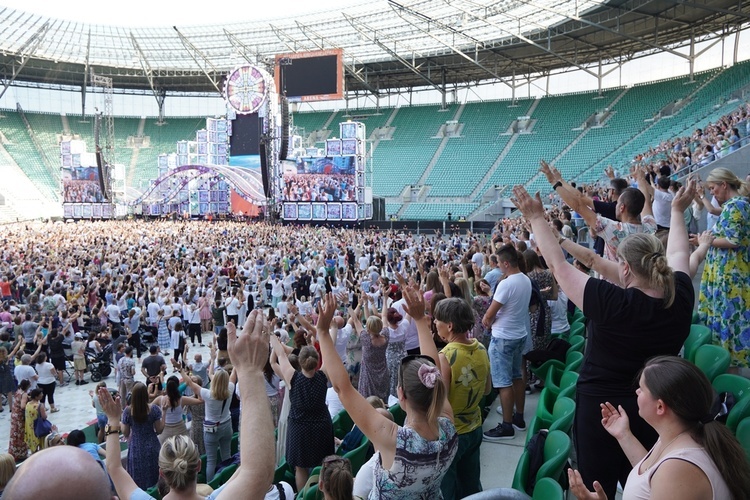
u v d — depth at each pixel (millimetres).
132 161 72250
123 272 24641
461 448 4375
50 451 1525
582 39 50000
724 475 2293
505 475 5164
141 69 70812
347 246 30922
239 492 1954
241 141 55875
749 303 5051
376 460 3205
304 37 60156
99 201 60938
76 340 15164
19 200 62406
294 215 52750
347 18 53625
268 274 24891
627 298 3170
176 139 75438
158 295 19406
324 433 5785
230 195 58156
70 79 73688
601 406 3111
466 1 45812
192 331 18844
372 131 66000
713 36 47562
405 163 60094
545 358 6965
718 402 4090
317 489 4805
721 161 16047
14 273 22562
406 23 53344
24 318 15953
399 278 5957
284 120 45500
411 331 8102
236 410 9156
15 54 63438
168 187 59625
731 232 5047
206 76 71188
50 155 69438
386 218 54625
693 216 10633
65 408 13430
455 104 65375
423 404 3084
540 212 3615
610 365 3260
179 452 3520
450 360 4305
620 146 48219
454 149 59406
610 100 55375
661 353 3164
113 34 62594
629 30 46781
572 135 54031
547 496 3385
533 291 7082
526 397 7172
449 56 58000
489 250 12438
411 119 65938
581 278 3344
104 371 15641
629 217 4789
